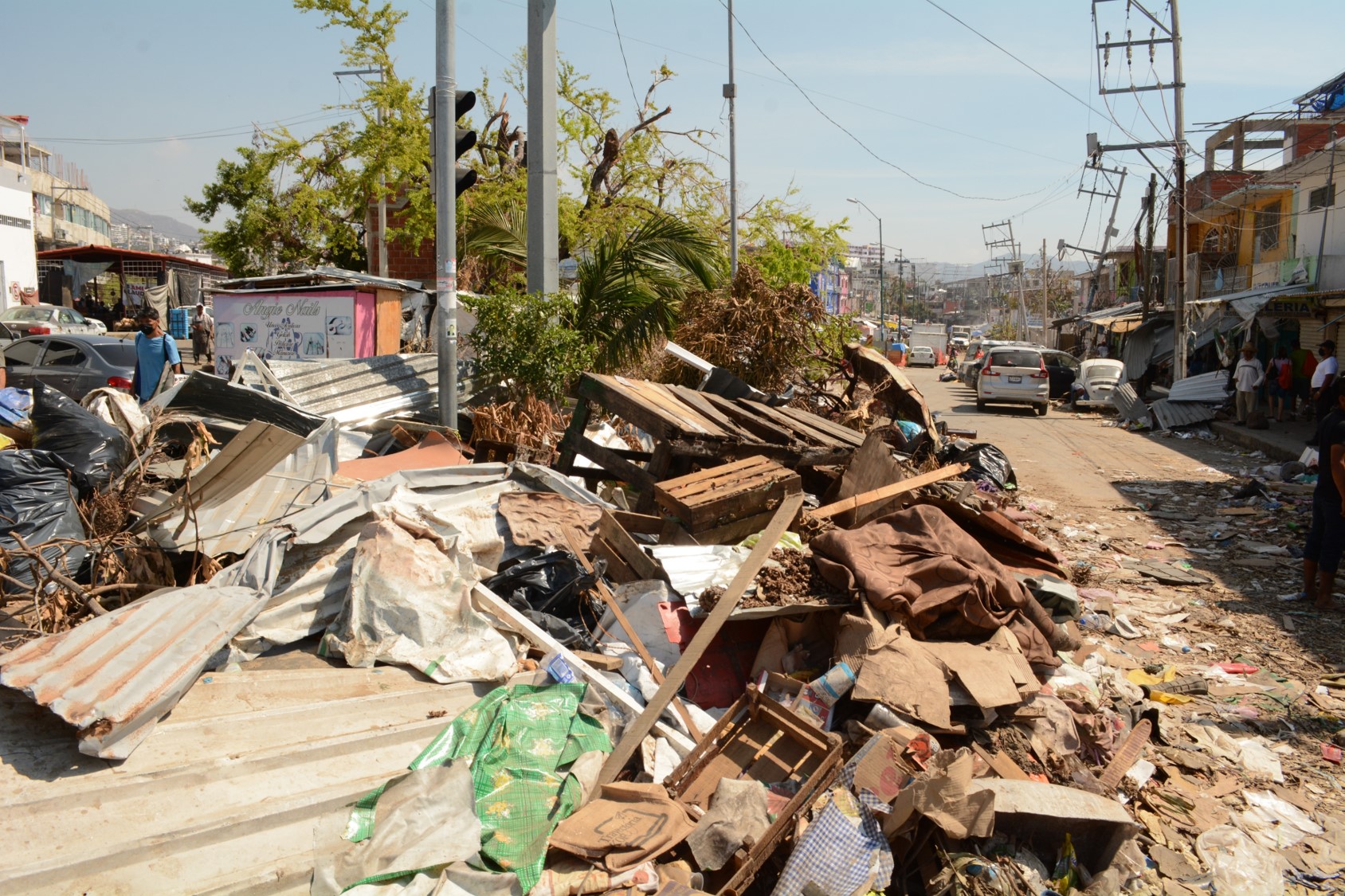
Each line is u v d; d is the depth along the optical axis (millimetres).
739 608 4891
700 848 3588
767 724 4410
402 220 20297
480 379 9820
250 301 10852
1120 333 35875
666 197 22750
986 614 5191
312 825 3432
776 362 12945
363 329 10641
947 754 4055
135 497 5590
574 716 4328
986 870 3760
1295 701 6137
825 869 3584
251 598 4461
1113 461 16578
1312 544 8094
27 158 47531
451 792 3650
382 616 4609
